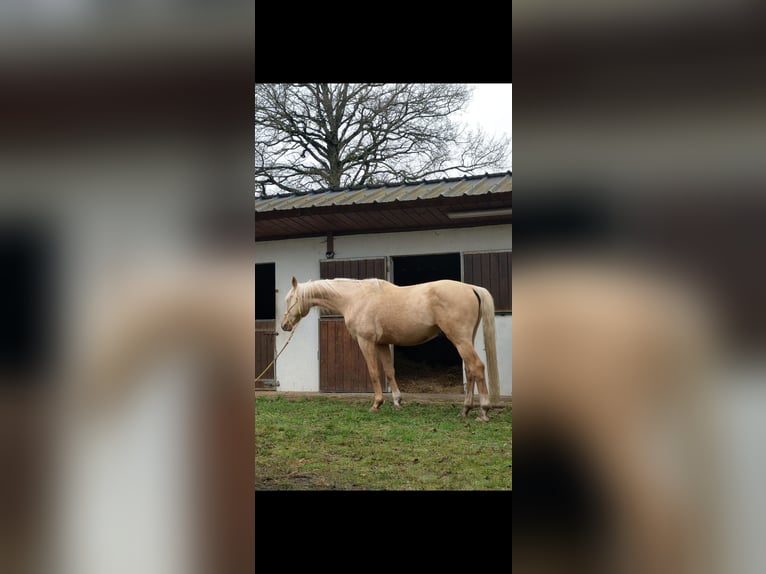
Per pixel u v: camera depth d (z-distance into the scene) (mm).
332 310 6582
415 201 5922
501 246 6531
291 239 7488
